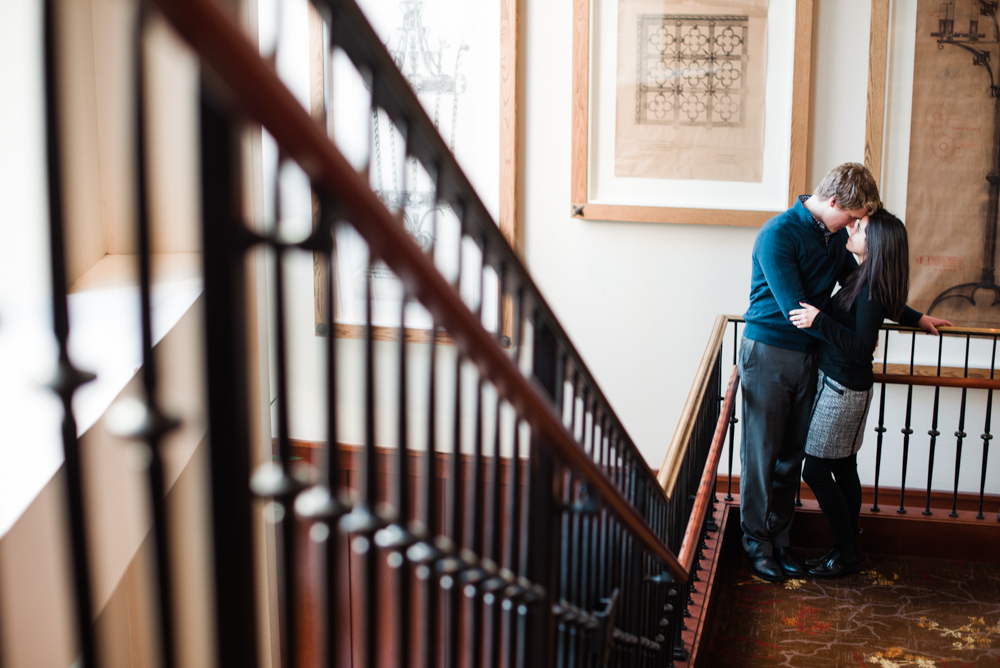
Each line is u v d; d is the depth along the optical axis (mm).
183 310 2744
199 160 729
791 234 3961
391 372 5660
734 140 5289
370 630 1164
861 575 4570
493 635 1701
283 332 841
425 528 1337
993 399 5148
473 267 5406
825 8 5039
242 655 823
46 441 1767
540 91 5473
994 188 5000
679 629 3605
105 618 2842
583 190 5488
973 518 4699
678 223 5426
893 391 5277
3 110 2721
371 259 995
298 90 5484
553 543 1856
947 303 5172
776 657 3922
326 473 983
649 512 3039
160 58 3586
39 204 2787
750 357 4211
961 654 3922
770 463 4293
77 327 2701
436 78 5523
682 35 5238
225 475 783
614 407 5738
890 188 5148
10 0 2701
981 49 4887
